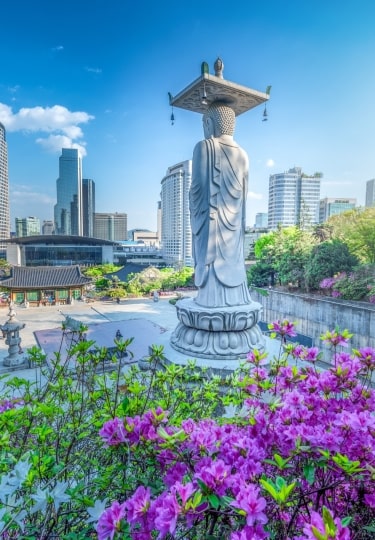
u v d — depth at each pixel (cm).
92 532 335
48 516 315
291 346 523
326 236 3406
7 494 289
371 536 293
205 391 589
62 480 366
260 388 423
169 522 211
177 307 1234
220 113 1220
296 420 330
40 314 3928
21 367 2000
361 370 416
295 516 278
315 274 2678
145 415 334
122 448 330
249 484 242
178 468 295
